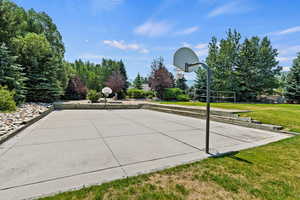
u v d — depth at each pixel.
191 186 1.75
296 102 17.28
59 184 1.78
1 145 3.20
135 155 2.75
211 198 1.54
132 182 1.83
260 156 2.66
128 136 4.10
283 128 4.76
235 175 1.99
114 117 7.64
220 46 19.75
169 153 2.87
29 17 15.34
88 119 6.89
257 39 18.94
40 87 11.59
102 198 1.52
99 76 34.91
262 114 6.07
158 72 20.98
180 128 5.19
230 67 19.33
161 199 1.52
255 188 1.71
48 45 12.49
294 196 1.57
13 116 5.63
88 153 2.82
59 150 2.96
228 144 3.47
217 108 8.20
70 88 19.83
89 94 14.62
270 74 19.20
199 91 20.28
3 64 8.72
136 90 23.84
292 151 2.90
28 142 3.45
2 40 10.18
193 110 8.27
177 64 3.34
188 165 2.31
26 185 1.75
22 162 2.38
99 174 2.04
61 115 8.08
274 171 2.10
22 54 11.30
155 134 4.35
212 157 2.65
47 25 17.02
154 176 1.98
